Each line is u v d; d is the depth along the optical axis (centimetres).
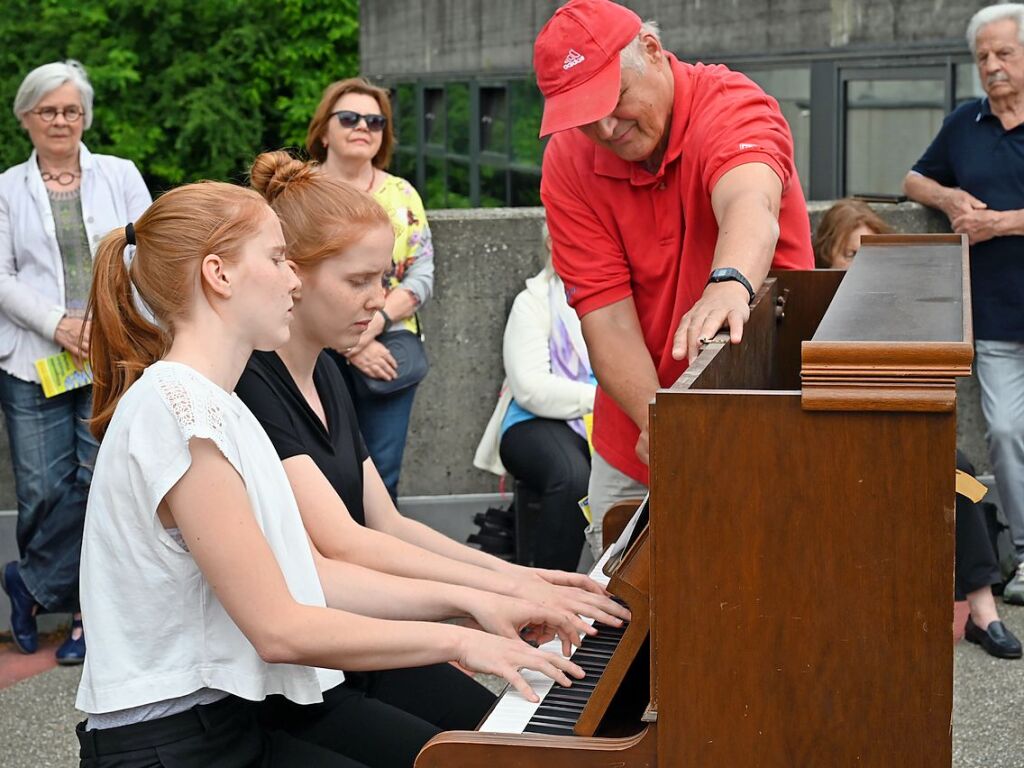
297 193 266
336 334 269
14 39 2173
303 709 259
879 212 538
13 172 464
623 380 335
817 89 826
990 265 502
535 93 1216
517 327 502
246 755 229
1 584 506
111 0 2175
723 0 925
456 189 1477
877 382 183
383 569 262
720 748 194
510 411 507
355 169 482
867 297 238
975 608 475
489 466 522
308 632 218
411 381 478
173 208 223
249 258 224
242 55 2183
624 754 199
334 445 278
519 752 203
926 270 278
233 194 226
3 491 514
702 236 321
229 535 215
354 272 265
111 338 228
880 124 778
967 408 551
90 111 468
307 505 263
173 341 228
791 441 186
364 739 256
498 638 230
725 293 255
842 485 186
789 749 192
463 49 1438
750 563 190
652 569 193
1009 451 504
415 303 480
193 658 221
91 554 222
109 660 220
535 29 1219
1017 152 498
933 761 188
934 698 187
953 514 183
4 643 502
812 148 836
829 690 190
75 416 471
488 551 524
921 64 741
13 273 462
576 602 255
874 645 188
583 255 340
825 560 188
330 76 2248
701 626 192
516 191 1272
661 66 312
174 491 214
